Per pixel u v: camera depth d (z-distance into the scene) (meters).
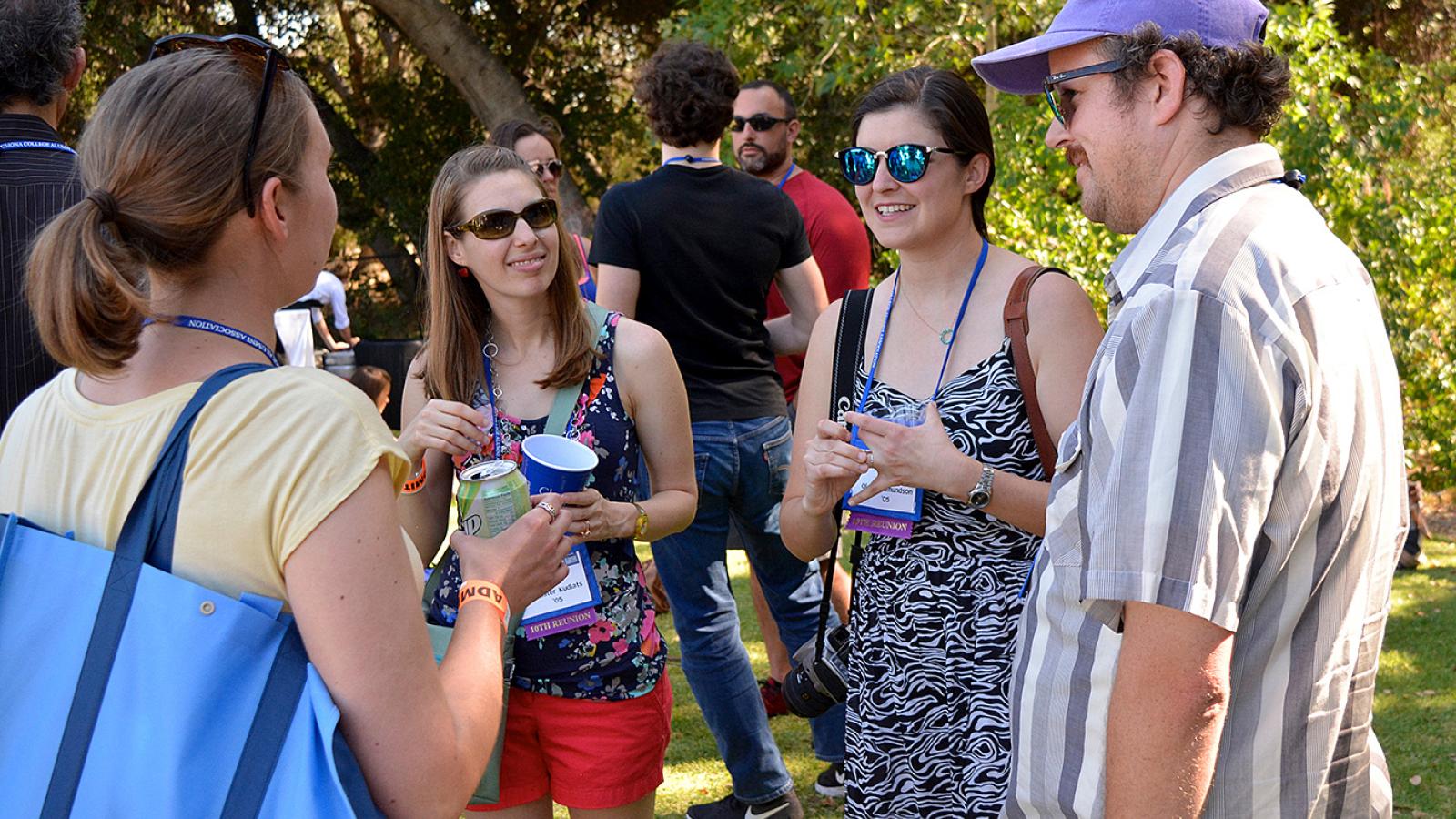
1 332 2.23
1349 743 1.36
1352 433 1.26
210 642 1.14
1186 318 1.22
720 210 3.34
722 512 3.29
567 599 2.18
